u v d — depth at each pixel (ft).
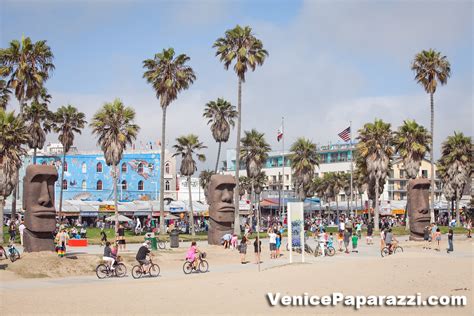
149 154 334.65
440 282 73.15
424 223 165.78
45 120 238.89
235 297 68.64
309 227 230.07
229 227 147.84
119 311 60.80
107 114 204.03
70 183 319.47
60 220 224.53
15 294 74.08
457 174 264.52
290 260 109.60
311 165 270.87
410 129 231.30
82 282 88.74
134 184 329.93
